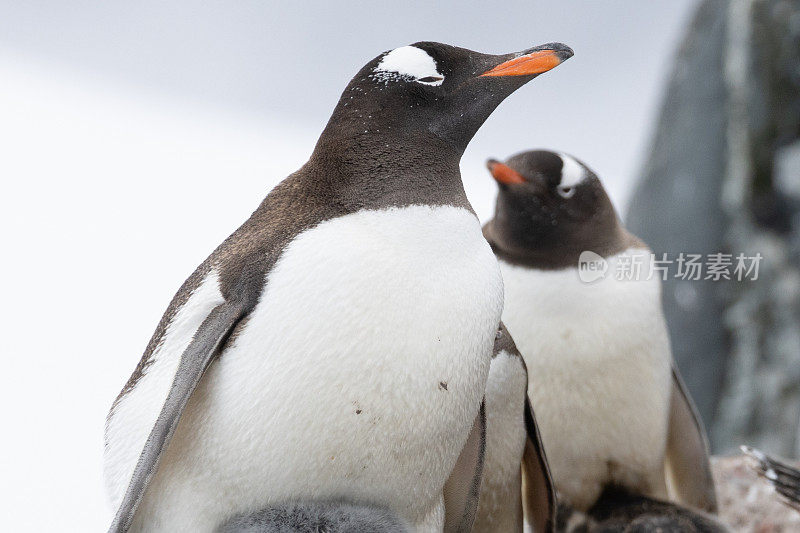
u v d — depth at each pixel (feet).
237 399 14.87
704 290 55.01
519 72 17.07
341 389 14.79
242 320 15.01
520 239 24.36
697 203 56.59
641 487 25.53
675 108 59.88
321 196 16.05
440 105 16.62
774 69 55.93
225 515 15.30
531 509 21.16
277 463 15.01
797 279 54.03
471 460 17.66
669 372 25.45
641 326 24.29
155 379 15.48
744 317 54.08
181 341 15.43
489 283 16.01
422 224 15.52
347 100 16.78
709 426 54.34
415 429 15.33
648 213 59.11
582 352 23.89
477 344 15.71
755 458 23.57
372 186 15.80
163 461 15.21
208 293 15.44
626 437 24.80
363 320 14.80
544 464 20.22
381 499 15.80
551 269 24.23
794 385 52.60
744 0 57.47
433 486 16.42
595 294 24.06
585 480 25.18
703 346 54.80
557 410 24.31
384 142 16.19
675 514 24.14
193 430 15.16
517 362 19.62
